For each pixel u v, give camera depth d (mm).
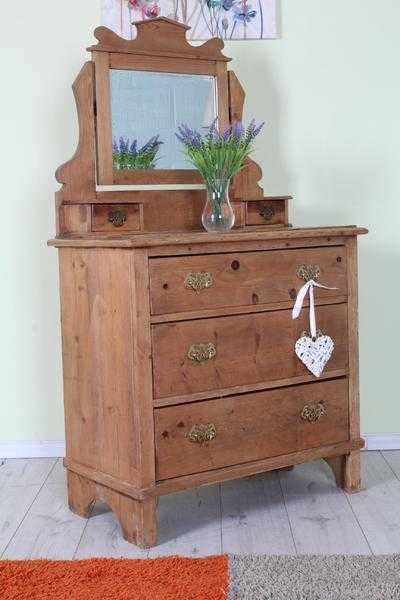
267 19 3361
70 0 3314
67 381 2889
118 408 2656
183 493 3061
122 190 3133
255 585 2262
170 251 2613
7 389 3445
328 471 3270
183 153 3162
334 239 2963
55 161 3363
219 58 3215
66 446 2918
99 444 2756
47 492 3086
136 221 2922
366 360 3494
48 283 3404
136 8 3301
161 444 2625
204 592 2223
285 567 2369
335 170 3449
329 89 3418
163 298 2607
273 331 2832
